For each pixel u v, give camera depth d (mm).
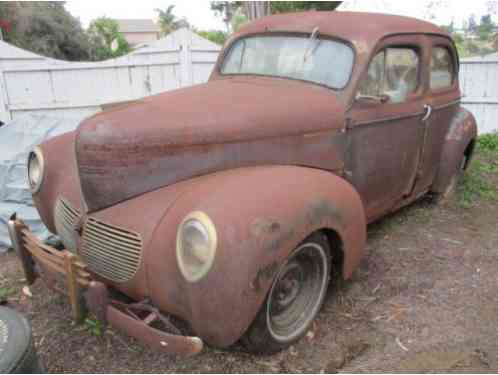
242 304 2117
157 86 8031
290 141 2953
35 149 3170
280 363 2576
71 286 2396
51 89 7703
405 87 3789
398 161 3809
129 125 2455
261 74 3672
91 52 27344
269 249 2162
